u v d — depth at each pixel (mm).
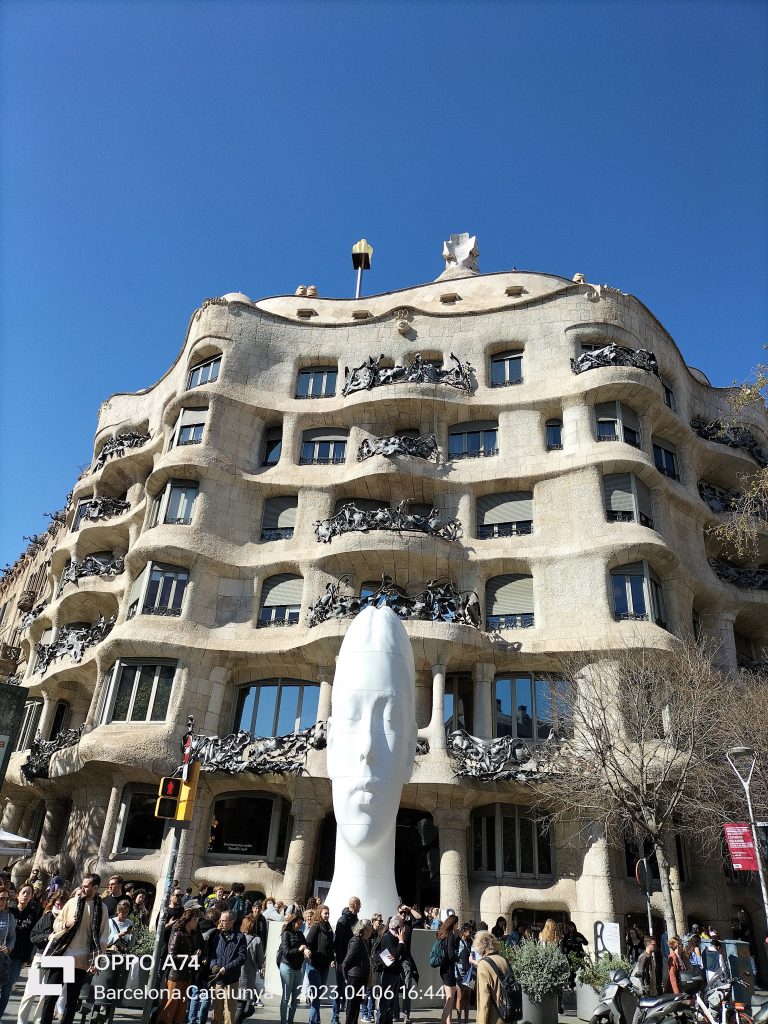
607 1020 13719
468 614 25703
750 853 15273
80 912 9703
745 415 35625
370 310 36125
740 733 20625
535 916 23547
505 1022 7992
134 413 40312
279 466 30766
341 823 16609
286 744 23969
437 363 32562
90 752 24969
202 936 11109
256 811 25844
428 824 25594
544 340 31406
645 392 29016
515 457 29250
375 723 16953
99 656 27938
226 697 27062
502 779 22547
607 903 21688
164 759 24797
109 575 33156
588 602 25750
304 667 26859
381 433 31141
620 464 27562
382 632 17906
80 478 41219
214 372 32688
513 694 26016
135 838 25141
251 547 29172
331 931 11625
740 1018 12773
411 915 15656
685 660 23062
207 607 27844
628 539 26016
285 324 33719
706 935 19156
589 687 23328
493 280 35531
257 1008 13867
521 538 27781
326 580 27562
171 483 29750
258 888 23797
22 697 7531
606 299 31656
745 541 30984
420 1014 14414
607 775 19953
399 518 27438
